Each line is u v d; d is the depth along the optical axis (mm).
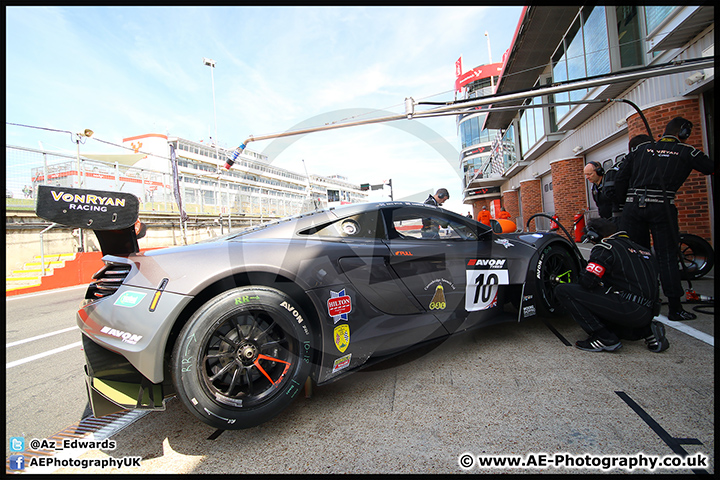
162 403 1391
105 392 1367
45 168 8633
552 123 9664
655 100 5422
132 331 1334
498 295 2377
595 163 3572
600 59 6496
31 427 1678
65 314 4676
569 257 2787
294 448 1373
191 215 13742
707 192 4645
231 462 1312
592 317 2131
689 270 3703
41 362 2715
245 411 1411
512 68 10188
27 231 8203
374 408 1638
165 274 1413
